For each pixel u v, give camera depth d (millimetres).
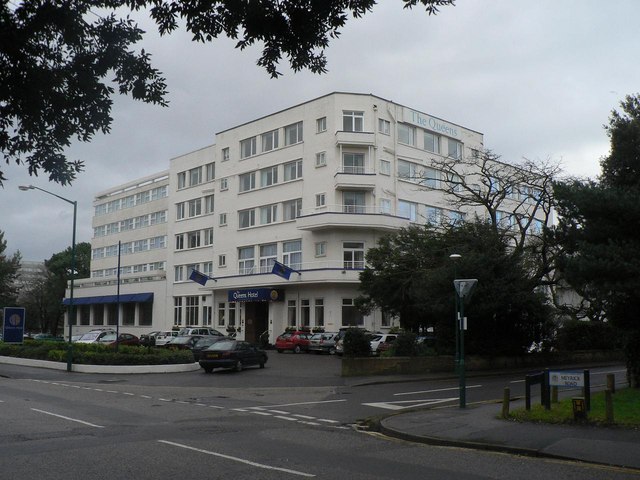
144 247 69375
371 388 22969
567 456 9984
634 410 13625
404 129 48906
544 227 30719
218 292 55469
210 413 15875
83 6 7559
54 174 8039
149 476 8555
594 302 22188
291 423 14305
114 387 23250
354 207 45781
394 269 37156
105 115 8055
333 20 8094
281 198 49719
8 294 79312
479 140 55000
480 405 17016
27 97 7543
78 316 78938
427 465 9523
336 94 46281
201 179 59750
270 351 44906
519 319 31812
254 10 7719
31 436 11836
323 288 45625
